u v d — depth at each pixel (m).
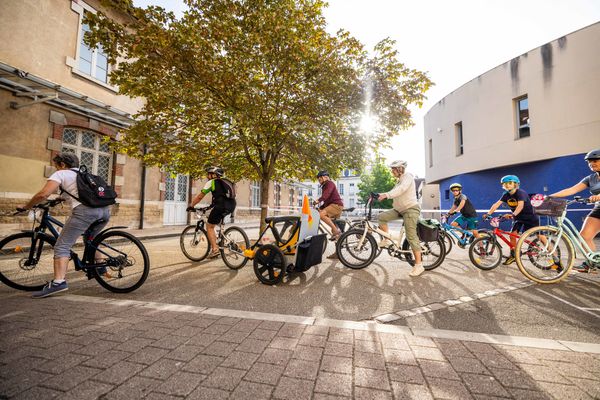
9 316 2.50
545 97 11.41
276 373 1.66
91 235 3.44
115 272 3.39
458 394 1.50
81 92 9.32
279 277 3.67
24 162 7.81
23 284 3.60
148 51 4.77
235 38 5.06
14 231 7.49
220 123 6.04
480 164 13.72
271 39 4.91
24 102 7.80
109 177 10.34
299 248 3.88
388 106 5.83
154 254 5.98
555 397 1.49
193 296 3.23
